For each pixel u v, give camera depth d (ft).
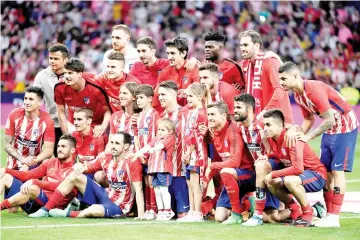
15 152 45.88
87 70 126.41
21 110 46.47
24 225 39.29
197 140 41.65
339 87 123.95
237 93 44.04
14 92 114.32
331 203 40.34
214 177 42.80
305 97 39.37
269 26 128.36
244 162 40.70
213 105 40.52
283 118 39.01
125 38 48.78
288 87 39.29
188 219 41.09
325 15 128.98
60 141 43.93
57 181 43.47
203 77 42.60
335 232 36.94
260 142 40.11
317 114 39.63
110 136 44.50
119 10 131.44
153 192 42.60
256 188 39.34
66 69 45.37
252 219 39.34
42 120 46.16
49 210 42.52
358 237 35.60
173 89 43.04
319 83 39.37
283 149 39.04
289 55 126.62
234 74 45.93
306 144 39.68
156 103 45.85
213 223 40.09
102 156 43.39
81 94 46.16
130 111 44.34
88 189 42.22
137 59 49.42
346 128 39.73
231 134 40.45
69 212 42.32
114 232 36.91
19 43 130.52
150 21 130.62
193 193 41.65
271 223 40.11
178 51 45.09
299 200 38.99
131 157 42.37
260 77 44.04
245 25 128.77
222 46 46.11
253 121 40.24
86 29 130.93
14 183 43.75
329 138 39.88
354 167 65.57
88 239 35.06
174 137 42.09
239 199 40.55
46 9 131.75
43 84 48.98
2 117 105.60
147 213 42.01
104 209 41.81
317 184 39.29
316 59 126.21
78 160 45.78
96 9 131.85
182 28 129.39
